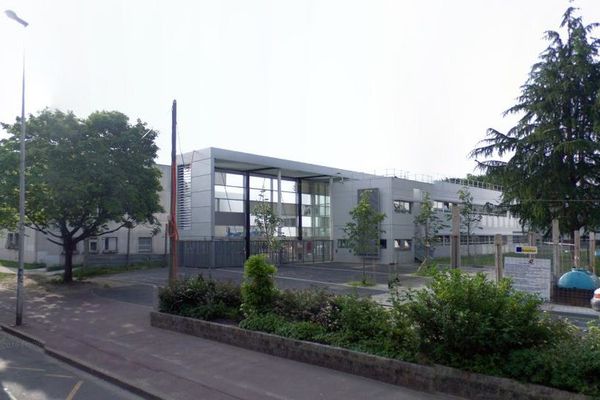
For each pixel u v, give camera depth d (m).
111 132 23.92
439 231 47.06
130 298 19.19
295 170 39.97
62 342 11.23
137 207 23.83
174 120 15.80
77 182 21.19
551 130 26.72
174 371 8.45
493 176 30.25
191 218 36.62
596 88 26.77
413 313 7.28
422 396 6.77
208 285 12.73
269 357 9.16
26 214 23.23
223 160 35.81
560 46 28.38
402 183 42.25
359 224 25.64
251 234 39.91
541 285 13.08
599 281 14.64
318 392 7.08
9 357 10.24
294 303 10.34
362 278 25.84
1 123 22.30
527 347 6.52
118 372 8.47
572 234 27.89
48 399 7.27
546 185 27.36
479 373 6.45
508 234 61.50
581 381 5.68
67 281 24.83
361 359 7.78
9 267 35.19
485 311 6.77
